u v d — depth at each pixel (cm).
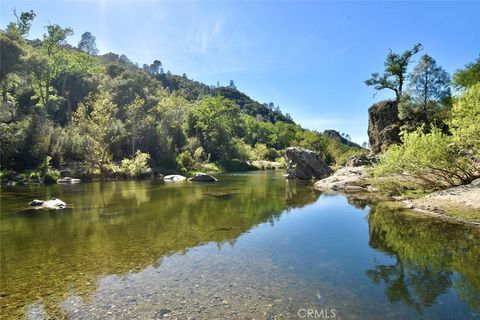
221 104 9631
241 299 794
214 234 1451
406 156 2188
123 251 1196
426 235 1405
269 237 1404
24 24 7188
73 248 1234
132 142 6203
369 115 6062
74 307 759
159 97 9319
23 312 738
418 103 5131
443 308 750
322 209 2109
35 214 1917
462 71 4591
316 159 4966
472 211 1664
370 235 1431
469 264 1045
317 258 1122
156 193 2994
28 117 5112
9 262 1082
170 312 728
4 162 4191
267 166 9056
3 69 5306
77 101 7688
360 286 879
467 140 1911
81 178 4453
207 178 4519
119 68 10581
